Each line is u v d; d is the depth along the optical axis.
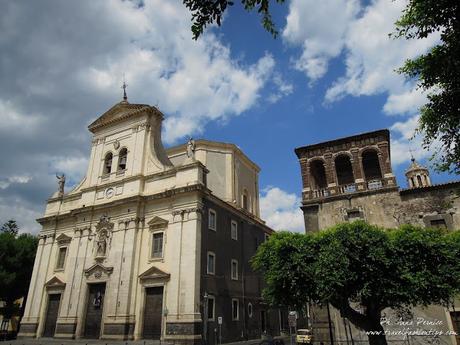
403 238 17.38
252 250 41.53
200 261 29.78
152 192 34.53
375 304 17.75
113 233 34.25
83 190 38.94
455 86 9.47
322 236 18.59
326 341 23.73
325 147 30.23
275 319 42.69
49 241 39.34
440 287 15.96
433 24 9.09
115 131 40.50
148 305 30.23
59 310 34.50
